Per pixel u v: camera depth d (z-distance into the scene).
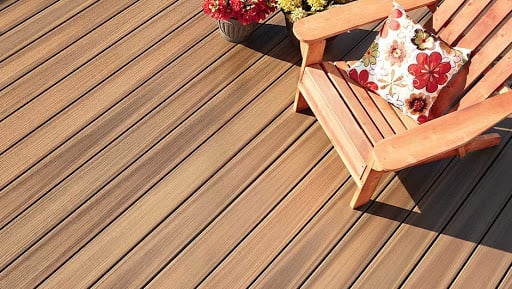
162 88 3.03
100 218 2.63
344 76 2.67
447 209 2.72
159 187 2.72
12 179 2.71
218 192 2.72
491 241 2.64
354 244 2.61
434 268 2.56
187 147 2.84
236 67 3.11
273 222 2.65
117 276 2.49
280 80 3.08
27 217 2.61
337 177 2.79
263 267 2.54
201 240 2.59
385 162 2.16
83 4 3.30
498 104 2.30
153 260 2.54
